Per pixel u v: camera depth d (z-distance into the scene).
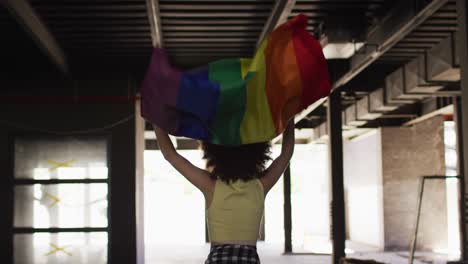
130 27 6.81
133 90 8.66
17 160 8.35
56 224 8.32
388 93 9.65
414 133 14.16
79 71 8.44
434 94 9.72
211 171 1.87
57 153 8.39
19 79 8.39
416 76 8.35
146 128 13.60
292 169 20.38
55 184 8.36
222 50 7.96
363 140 15.98
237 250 1.77
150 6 5.51
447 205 13.77
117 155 8.38
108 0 5.88
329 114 9.95
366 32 6.50
